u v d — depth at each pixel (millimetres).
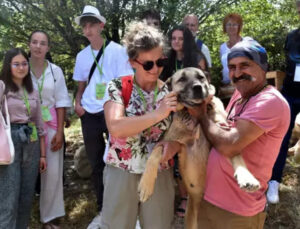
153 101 2469
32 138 3623
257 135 2188
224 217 2369
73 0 5559
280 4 7680
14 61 3520
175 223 4184
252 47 2287
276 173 4500
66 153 6516
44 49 4043
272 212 4363
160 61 2373
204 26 6715
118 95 2395
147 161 2400
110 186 2523
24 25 5727
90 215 4508
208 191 2438
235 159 2275
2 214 3277
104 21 4324
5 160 3125
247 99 2373
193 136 2533
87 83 4418
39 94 4016
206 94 2520
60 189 4211
